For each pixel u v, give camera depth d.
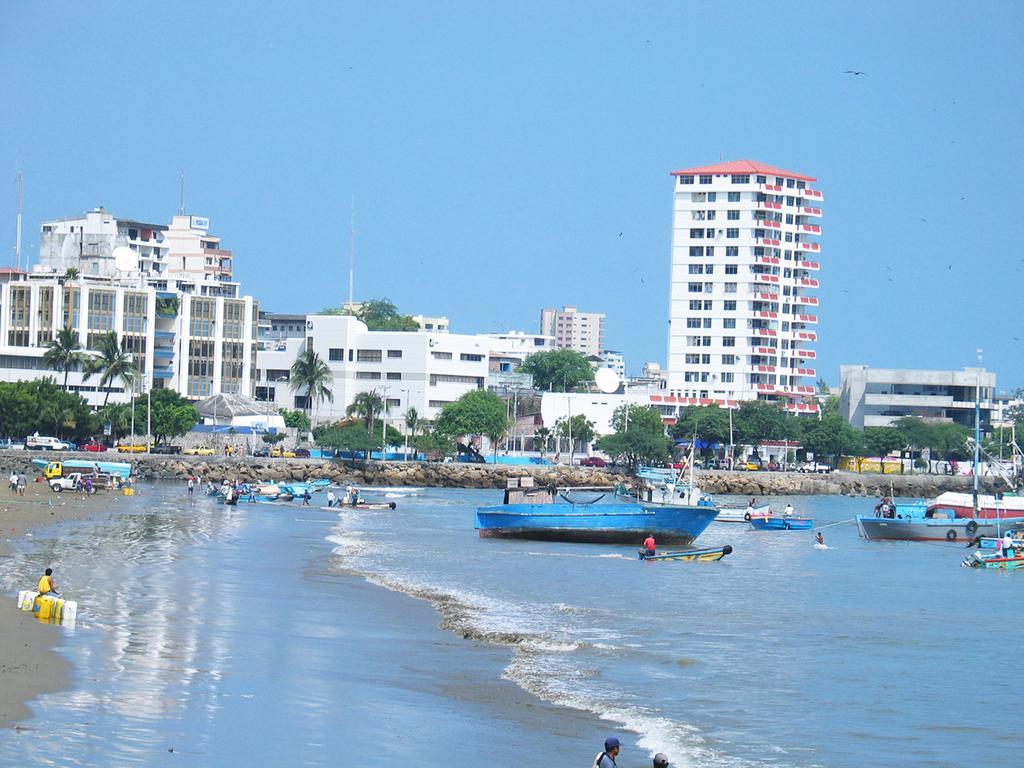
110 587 68.31
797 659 59.78
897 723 47.38
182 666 47.47
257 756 36.38
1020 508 153.38
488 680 50.00
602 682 51.34
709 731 44.41
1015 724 47.62
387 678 48.97
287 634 57.34
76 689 41.94
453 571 90.81
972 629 72.31
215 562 86.25
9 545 87.38
